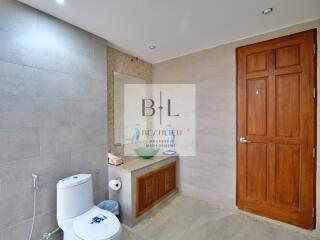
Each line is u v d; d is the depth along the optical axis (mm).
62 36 1768
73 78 1868
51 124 1704
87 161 2012
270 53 2043
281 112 2004
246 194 2264
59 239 1766
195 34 2100
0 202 1403
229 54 2328
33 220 1589
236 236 1895
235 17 1744
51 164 1709
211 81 2498
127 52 2637
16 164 1485
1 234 1412
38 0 1456
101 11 1615
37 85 1600
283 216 2027
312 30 1805
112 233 1397
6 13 1408
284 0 1483
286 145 1989
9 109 1440
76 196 1646
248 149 2229
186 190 2811
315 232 1861
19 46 1482
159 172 2516
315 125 1830
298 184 1937
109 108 2430
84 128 1977
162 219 2221
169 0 1470
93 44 2055
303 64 1862
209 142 2549
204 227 2053
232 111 2332
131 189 2078
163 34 2086
